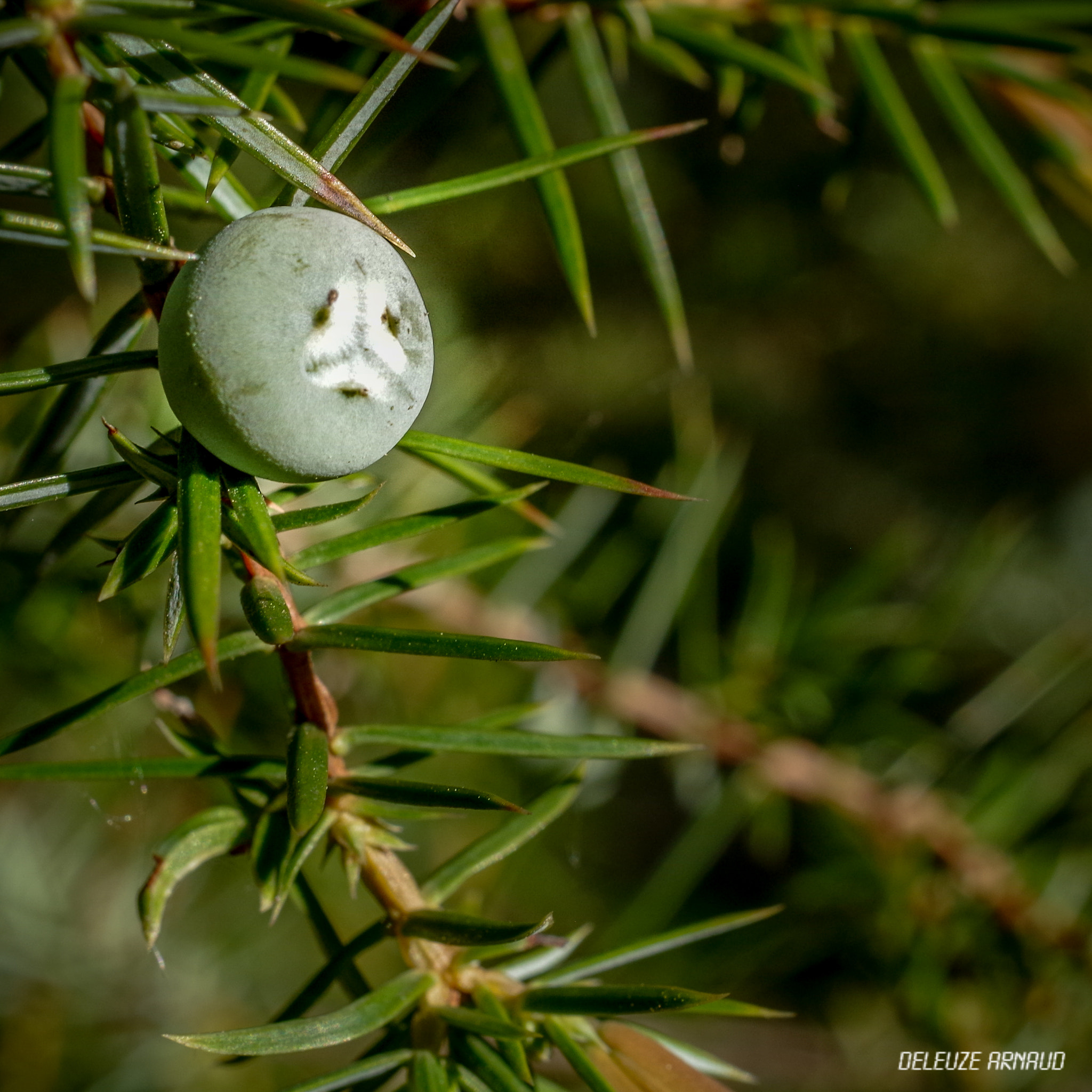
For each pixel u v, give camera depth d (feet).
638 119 1.56
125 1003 1.03
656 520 0.87
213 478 0.54
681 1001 0.56
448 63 0.54
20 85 0.89
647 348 1.61
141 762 0.57
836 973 1.07
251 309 0.54
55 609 0.65
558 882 1.05
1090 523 1.71
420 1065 0.56
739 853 1.17
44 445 0.58
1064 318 1.74
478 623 0.81
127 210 0.54
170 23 0.53
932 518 1.73
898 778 0.84
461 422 0.81
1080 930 0.77
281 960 1.05
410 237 0.78
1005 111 0.66
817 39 0.65
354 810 0.57
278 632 0.55
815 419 1.77
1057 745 0.81
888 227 1.68
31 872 0.98
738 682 0.84
